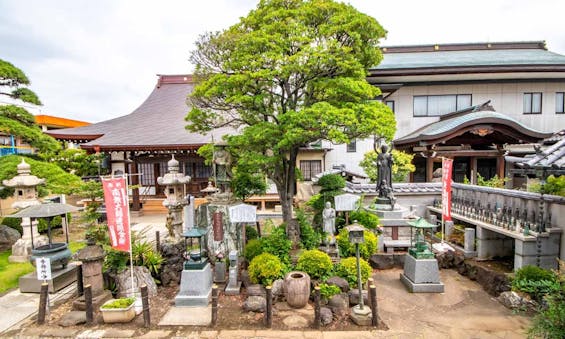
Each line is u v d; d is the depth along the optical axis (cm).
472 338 603
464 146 1641
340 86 804
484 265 880
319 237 935
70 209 867
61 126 3362
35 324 658
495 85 1934
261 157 826
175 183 1038
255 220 865
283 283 736
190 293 742
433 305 734
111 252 802
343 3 836
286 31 786
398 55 2258
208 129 984
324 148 1767
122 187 716
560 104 1952
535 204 848
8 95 1250
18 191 1066
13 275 904
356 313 650
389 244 988
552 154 745
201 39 915
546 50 2288
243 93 845
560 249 792
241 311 700
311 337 599
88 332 625
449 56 2155
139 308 707
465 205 1117
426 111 1958
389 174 1130
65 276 853
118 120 2030
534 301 686
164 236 1249
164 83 2427
